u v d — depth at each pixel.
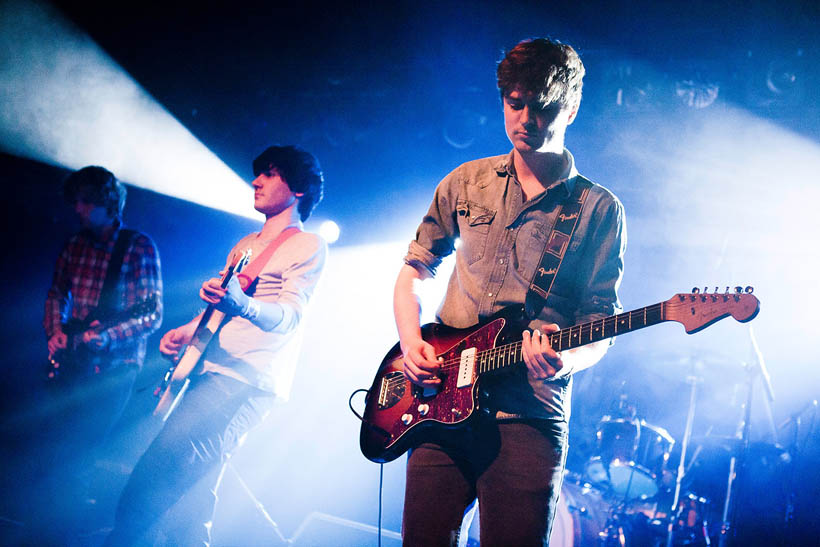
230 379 3.46
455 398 2.40
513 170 2.60
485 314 2.49
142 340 4.80
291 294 3.67
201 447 3.37
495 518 2.22
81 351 4.67
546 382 2.34
